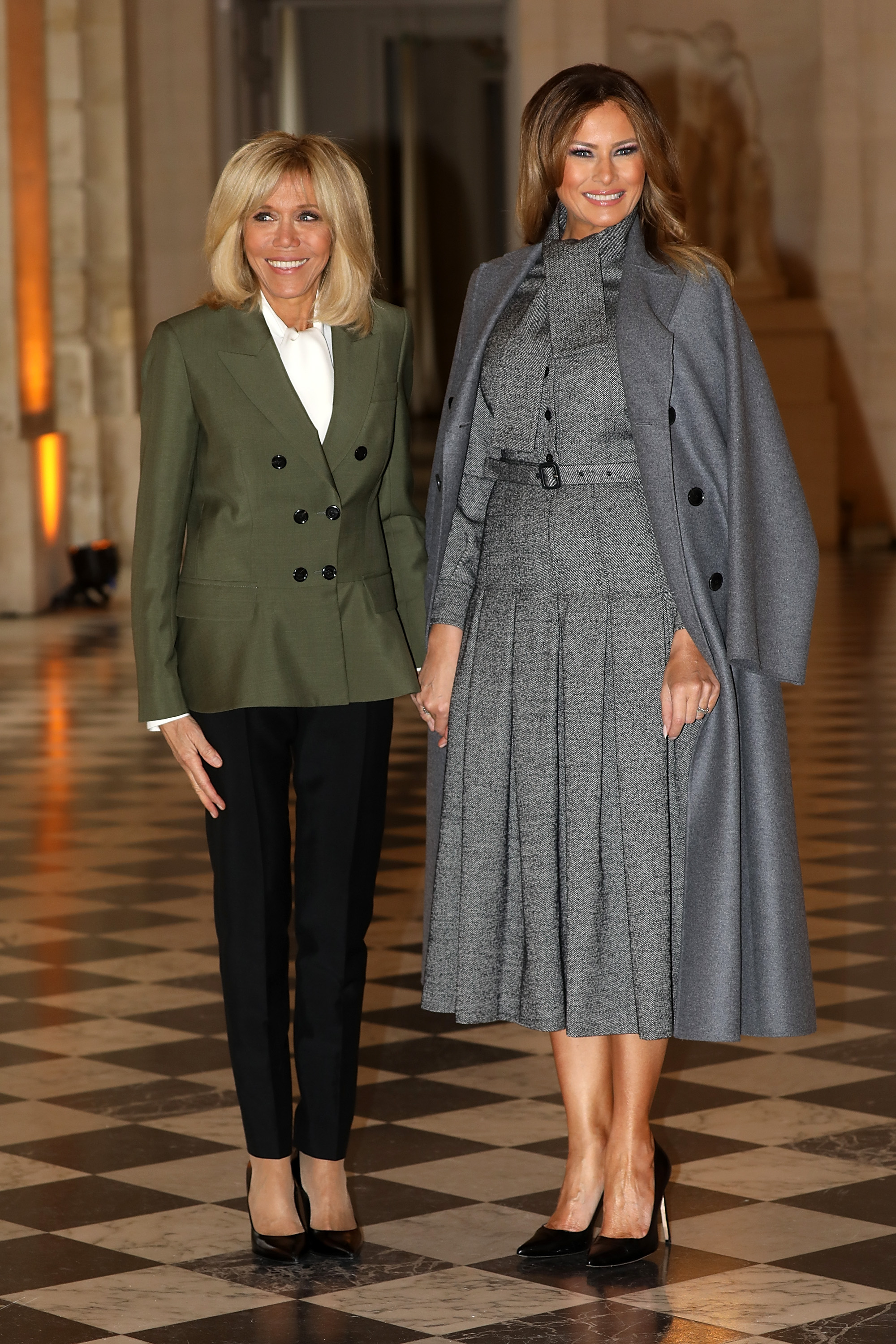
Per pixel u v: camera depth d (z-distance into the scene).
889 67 22.94
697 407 3.71
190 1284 3.65
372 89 39.78
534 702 3.74
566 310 3.76
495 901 3.82
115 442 20.03
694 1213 4.02
